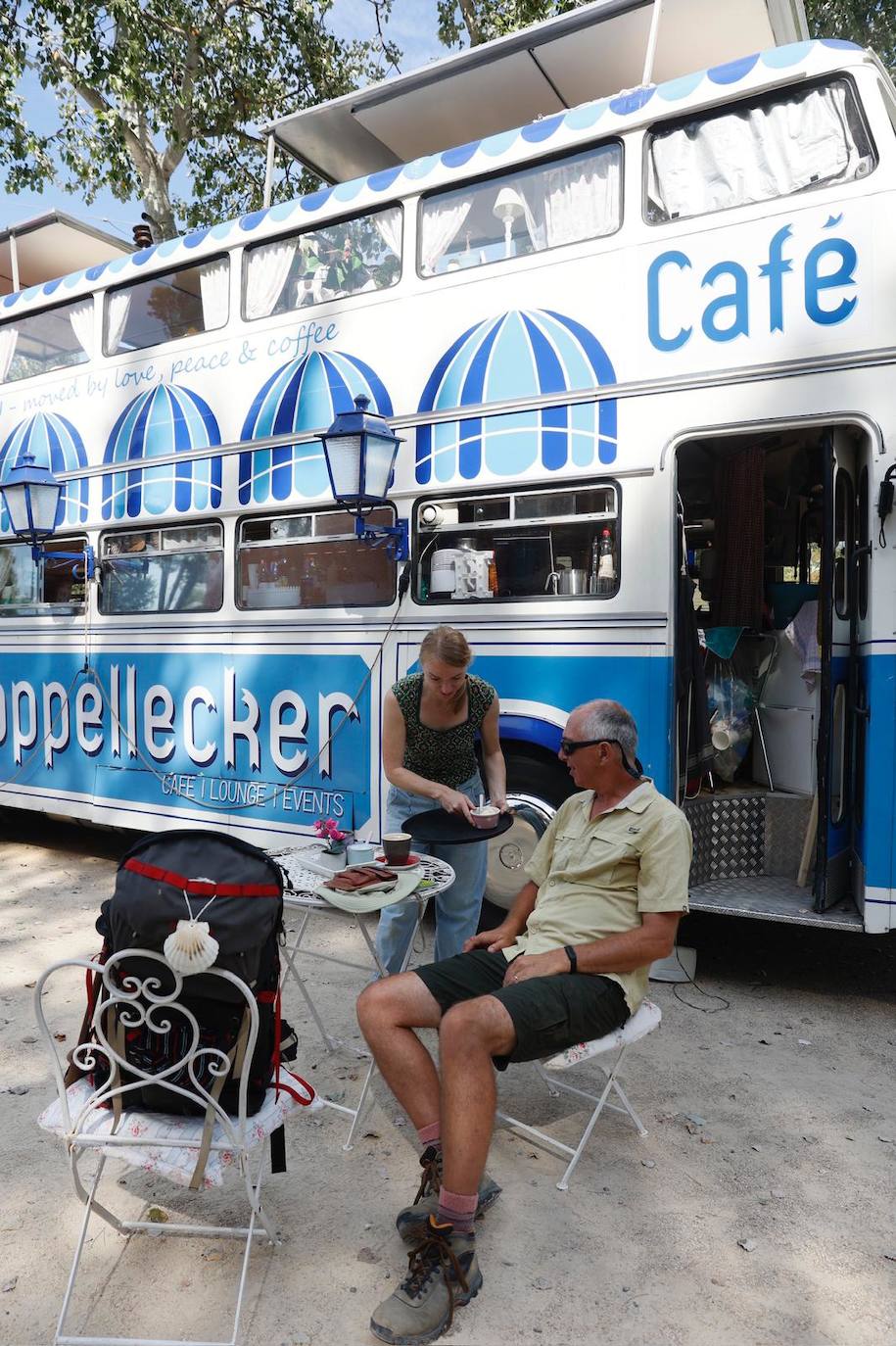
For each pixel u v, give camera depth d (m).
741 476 5.18
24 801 6.94
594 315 4.41
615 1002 2.66
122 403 6.29
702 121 4.20
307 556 5.39
